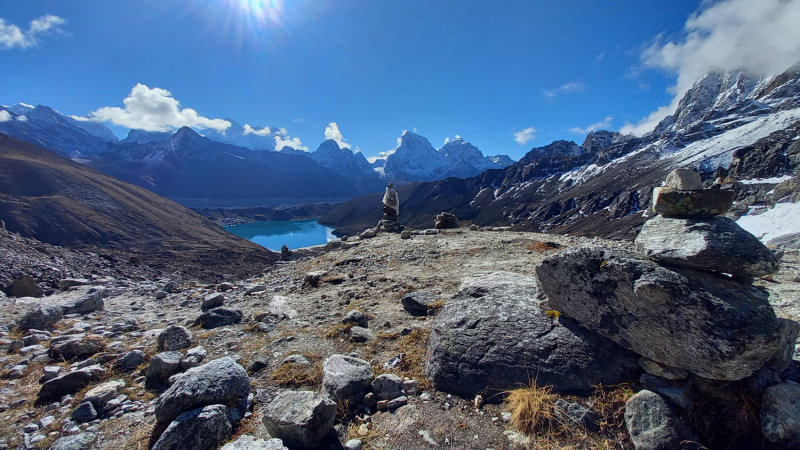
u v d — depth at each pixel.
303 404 4.17
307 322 7.86
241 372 5.10
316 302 9.28
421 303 7.76
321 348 6.45
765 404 3.67
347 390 4.81
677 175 4.63
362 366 5.33
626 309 4.31
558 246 13.88
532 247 13.99
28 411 5.09
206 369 4.93
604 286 4.53
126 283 14.95
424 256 13.70
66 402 5.24
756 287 4.05
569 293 4.92
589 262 4.71
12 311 10.17
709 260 3.88
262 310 9.20
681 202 4.49
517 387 4.59
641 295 4.11
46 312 8.82
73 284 13.87
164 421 4.48
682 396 3.90
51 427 4.70
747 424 3.70
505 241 15.66
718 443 3.68
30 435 4.57
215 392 4.63
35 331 8.20
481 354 4.98
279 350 6.48
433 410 4.52
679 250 4.11
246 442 3.64
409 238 18.45
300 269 15.07
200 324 8.30
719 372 3.64
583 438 3.85
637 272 4.22
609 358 4.50
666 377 4.11
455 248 14.73
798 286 8.15
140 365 6.32
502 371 4.74
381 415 4.57
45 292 12.84
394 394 4.83
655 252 4.35
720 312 3.64
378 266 12.78
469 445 3.90
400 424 4.33
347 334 6.90
